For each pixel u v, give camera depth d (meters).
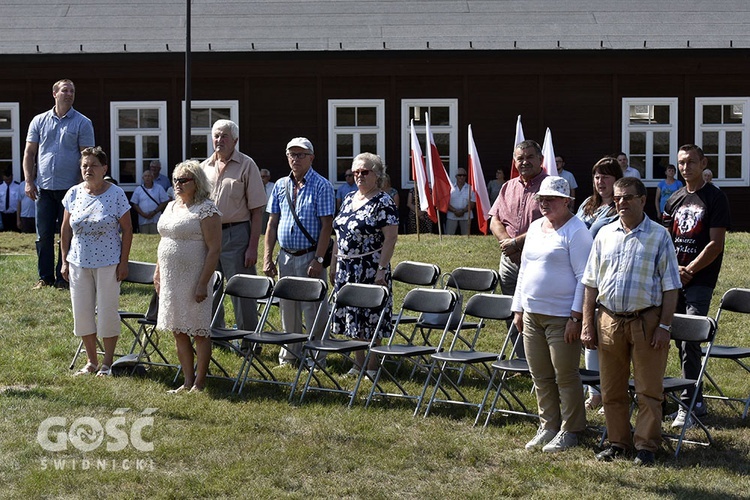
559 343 7.18
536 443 7.27
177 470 6.61
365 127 24.05
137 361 9.35
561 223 7.23
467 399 8.63
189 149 19.27
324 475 6.55
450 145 24.05
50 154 13.11
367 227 9.17
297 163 9.73
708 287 7.96
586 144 24.05
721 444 7.39
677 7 25.81
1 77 23.83
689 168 7.93
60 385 8.90
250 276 9.50
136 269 10.23
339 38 24.38
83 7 25.89
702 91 24.06
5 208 23.64
